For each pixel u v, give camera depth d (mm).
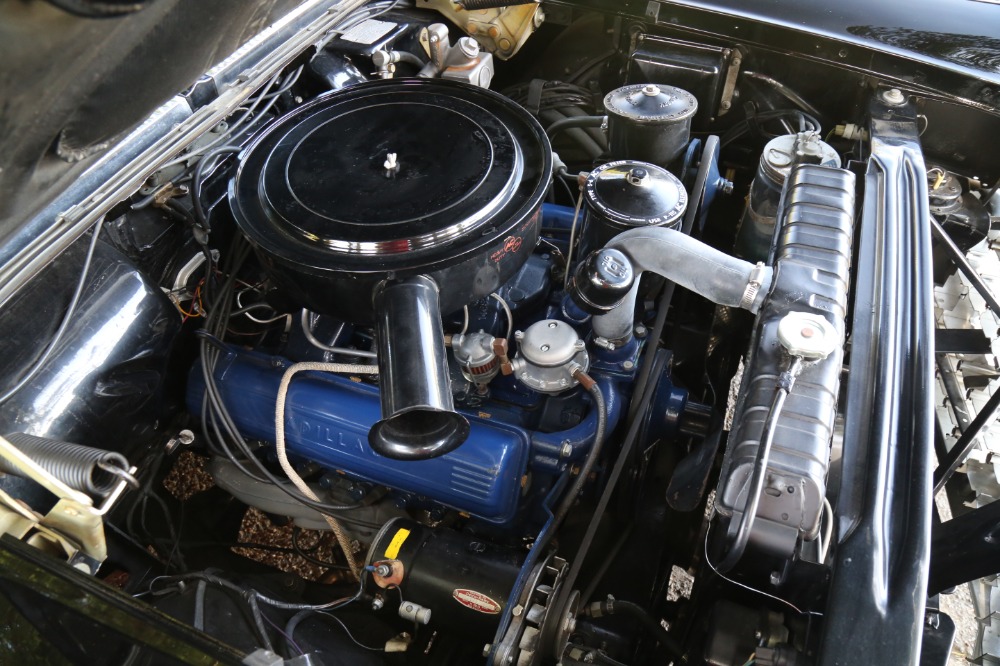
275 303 1852
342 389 1704
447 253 1449
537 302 1924
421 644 1764
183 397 1858
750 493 1245
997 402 1763
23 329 1461
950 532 1542
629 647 1729
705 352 2258
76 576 1071
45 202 1122
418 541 1634
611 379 1799
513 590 1488
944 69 2070
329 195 1547
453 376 1788
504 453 1587
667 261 1607
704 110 2418
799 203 1700
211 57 1096
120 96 954
